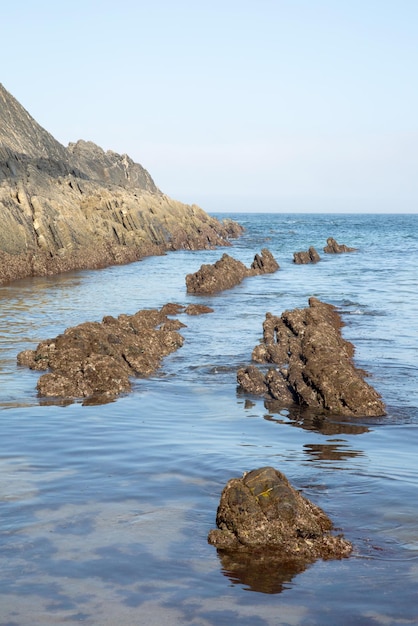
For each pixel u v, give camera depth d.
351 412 17.42
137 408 17.64
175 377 21.36
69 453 13.69
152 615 7.96
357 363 22.67
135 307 36.22
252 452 14.07
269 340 26.23
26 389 19.25
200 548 9.73
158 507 11.06
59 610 8.01
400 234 134.88
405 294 42.34
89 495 11.47
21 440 14.52
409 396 19.03
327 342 21.61
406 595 8.46
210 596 8.41
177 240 87.19
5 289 43.66
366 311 34.47
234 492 10.34
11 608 8.02
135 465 13.04
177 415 17.08
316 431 15.95
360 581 8.83
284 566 9.25
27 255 53.22
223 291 44.62
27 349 24.42
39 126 94.69
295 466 13.23
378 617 7.97
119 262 65.56
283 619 7.93
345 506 11.23
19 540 9.73
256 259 60.00
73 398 18.50
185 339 27.31
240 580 8.84
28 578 8.72
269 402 18.62
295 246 97.56
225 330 29.45
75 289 44.31
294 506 10.17
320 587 8.68
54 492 11.56
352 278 53.41
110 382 19.25
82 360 20.47
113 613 7.98
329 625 7.81
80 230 62.56
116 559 9.28
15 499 11.20
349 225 190.38
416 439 15.38
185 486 12.01
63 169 85.62
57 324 29.97
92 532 10.07
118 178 120.19
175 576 8.90
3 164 66.25
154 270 59.53
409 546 9.84
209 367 22.66
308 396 18.27
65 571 8.92
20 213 55.16
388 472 12.95
